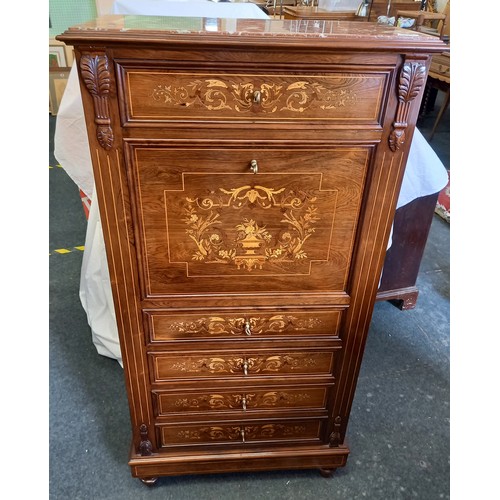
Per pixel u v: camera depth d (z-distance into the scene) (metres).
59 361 1.54
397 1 2.72
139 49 0.65
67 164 1.32
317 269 0.89
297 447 1.12
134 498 1.11
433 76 3.30
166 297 0.88
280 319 0.94
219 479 1.17
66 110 1.24
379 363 1.57
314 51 0.67
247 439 1.11
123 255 0.83
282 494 1.13
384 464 1.21
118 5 1.38
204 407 1.05
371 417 1.35
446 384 1.48
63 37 0.62
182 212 0.80
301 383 1.03
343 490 1.14
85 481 1.15
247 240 0.84
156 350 0.95
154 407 1.03
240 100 0.70
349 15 1.96
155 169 0.75
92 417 1.33
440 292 1.97
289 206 0.81
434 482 1.17
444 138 3.75
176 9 1.40
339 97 0.72
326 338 0.97
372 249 0.87
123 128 0.71
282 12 2.16
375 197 0.81
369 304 0.93
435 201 1.60
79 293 1.77
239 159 0.76
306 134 0.74
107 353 1.53
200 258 0.85
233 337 0.95
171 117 0.71
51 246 2.21
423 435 1.30
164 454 1.10
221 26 0.76
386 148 0.77
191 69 0.67
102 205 0.78
